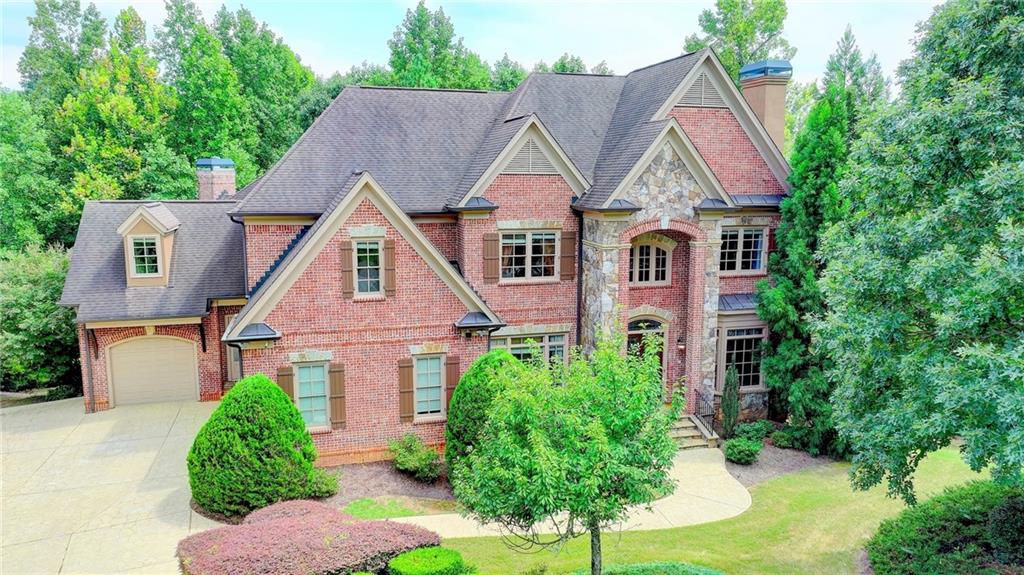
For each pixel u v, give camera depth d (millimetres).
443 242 24094
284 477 16938
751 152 25484
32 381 31438
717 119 24969
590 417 11969
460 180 24562
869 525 17562
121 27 53156
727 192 25219
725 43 59312
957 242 13664
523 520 12602
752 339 25250
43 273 29344
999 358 11211
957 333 13250
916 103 15062
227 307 26219
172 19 55188
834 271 15719
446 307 21141
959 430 12602
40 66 56094
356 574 12297
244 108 49125
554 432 11922
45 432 23062
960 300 12391
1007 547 14648
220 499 16688
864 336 14156
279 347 19766
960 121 13352
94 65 52562
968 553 14828
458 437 19078
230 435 16719
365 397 20703
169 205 28000
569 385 12531
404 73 63750
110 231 26531
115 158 42938
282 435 17125
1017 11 13484
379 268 20438
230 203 28609
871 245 15258
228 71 46844
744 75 28156
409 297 20750
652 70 27328
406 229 20422
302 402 20328
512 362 18984
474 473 12719
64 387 30547
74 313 29266
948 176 14227
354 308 20281
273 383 18031
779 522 17703
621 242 22688
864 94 36750
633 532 17062
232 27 62594
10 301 28469
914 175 14250
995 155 13211
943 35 15109
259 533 13492
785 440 23281
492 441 12680
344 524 14109
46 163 42344
